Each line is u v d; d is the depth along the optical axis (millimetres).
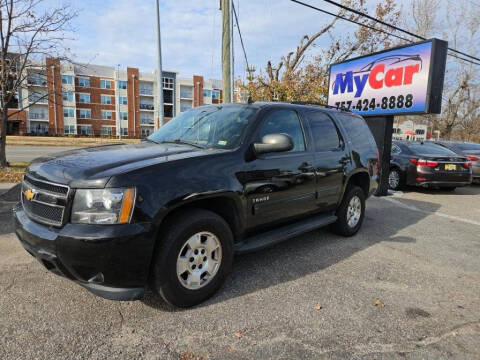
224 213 3127
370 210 7031
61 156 2955
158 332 2445
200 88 69375
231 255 3039
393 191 9438
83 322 2533
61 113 56250
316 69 20547
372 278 3521
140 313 2686
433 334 2541
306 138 4004
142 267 2424
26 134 50250
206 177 2789
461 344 2430
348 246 4535
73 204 2354
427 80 7547
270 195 3383
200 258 2793
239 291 3121
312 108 4320
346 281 3424
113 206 2322
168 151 3035
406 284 3408
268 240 3418
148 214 2402
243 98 18953
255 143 3219
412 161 9211
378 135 8875
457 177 8984
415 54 7801
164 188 2516
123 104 62000
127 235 2311
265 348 2307
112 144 3709
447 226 5836
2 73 10383
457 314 2848
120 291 2404
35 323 2496
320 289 3221
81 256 2271
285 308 2844
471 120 27359
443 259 4176
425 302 3041
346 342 2404
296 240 4742
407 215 6629
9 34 10109
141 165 2551
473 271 3816
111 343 2301
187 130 3713
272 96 18359
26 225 2568
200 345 2316
